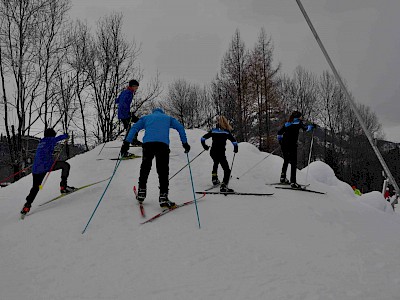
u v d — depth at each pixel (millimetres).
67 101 18016
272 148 22516
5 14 14695
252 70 23250
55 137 5391
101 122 20359
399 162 40844
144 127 5055
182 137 5031
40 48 15914
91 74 19750
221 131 6184
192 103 31344
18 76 14992
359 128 36969
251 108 23219
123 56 20859
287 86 32281
